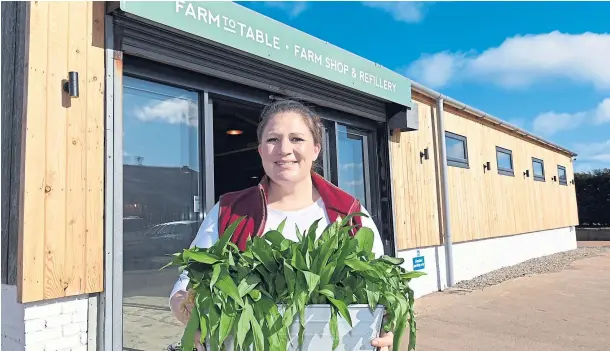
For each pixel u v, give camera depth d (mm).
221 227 1569
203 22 3455
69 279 2811
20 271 2623
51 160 2777
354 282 1177
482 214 8836
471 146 8719
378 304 1169
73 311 2881
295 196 1678
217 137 6977
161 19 3180
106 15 3109
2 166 2914
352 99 5387
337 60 4762
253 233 1555
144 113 3465
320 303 1132
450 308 5801
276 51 4070
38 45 2775
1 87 2982
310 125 1668
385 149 6031
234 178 7828
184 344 1075
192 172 3750
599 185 22531
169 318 3439
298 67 4285
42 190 2725
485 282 7793
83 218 2902
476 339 4496
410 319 1333
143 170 3402
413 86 6512
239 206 1622
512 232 10203
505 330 4828
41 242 2701
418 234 6555
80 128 2932
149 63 3461
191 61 3648
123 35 3203
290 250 1185
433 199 7078
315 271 1149
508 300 6316
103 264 2988
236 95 4141
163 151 3557
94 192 2973
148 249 3359
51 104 2807
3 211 2881
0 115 2967
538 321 5211
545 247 12477
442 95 7285
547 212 12750
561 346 4316
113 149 3084
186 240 3619
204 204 3781
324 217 1653
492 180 9469
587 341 4480
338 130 5531
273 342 1055
